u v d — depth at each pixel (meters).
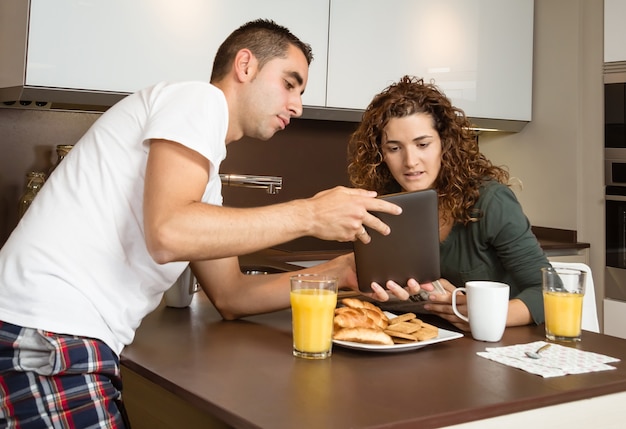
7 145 2.63
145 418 1.37
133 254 1.24
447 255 1.80
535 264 1.66
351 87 2.92
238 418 0.92
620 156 3.12
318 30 2.82
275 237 1.19
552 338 1.41
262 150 3.19
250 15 2.65
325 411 0.94
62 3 2.33
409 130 1.74
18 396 1.16
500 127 3.44
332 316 1.24
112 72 2.42
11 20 2.37
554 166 3.39
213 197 1.44
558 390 1.06
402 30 3.02
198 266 1.52
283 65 1.44
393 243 1.40
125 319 1.25
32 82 2.31
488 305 1.37
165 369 1.15
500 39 3.31
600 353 1.31
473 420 0.97
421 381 1.09
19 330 1.16
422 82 1.85
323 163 3.37
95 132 1.28
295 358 1.23
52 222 1.22
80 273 1.20
